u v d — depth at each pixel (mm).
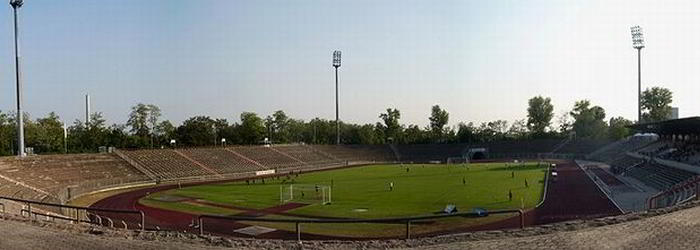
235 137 160000
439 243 14258
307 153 126312
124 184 73875
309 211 45312
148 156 91125
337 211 44875
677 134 82000
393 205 48438
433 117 176500
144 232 17328
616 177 71812
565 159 122250
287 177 86750
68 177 68125
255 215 43750
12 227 18391
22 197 51875
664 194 39938
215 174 91812
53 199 54094
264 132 165375
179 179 83625
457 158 134125
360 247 14320
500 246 13484
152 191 66750
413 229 33906
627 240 13773
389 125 177750
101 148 104875
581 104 162500
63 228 18219
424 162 127688
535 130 172500
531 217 39625
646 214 17609
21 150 65125
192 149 104750
